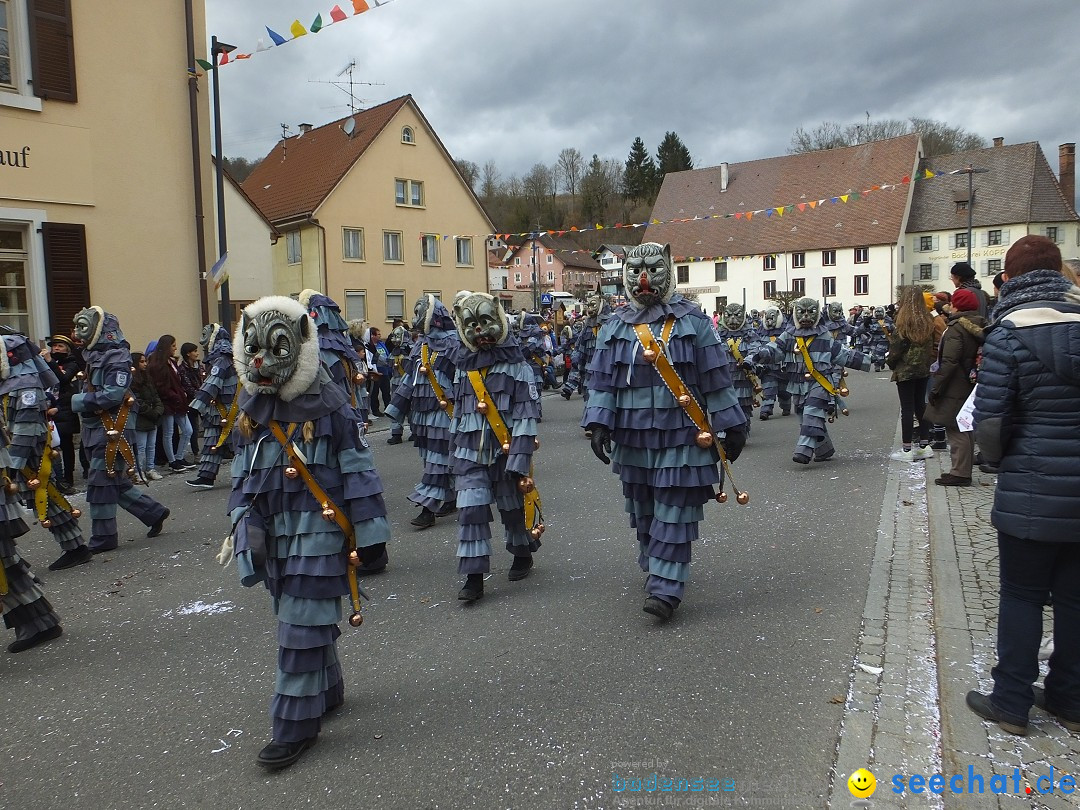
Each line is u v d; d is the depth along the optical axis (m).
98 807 3.17
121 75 14.24
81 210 13.83
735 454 4.70
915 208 51.56
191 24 15.07
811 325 9.34
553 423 14.75
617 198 86.44
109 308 14.25
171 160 14.98
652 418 4.68
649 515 4.98
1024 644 3.21
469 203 33.38
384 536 3.55
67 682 4.42
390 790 3.16
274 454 3.47
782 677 3.94
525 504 5.57
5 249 13.14
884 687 3.76
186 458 12.52
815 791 3.00
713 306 54.06
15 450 6.19
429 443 7.52
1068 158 56.25
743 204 54.66
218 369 9.57
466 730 3.60
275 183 32.69
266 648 4.79
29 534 8.08
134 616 5.46
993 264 49.50
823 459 9.58
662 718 3.60
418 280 32.06
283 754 3.38
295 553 3.46
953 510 6.82
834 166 53.50
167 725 3.85
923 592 5.00
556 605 5.18
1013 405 3.17
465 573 5.27
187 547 7.19
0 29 12.91
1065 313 3.10
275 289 31.78
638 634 4.60
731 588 5.29
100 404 6.95
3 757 3.61
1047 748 3.14
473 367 5.50
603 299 18.03
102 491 7.10
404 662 4.40
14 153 12.99
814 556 5.87
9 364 6.30
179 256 15.16
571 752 3.36
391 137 31.00
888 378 21.69
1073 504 3.05
